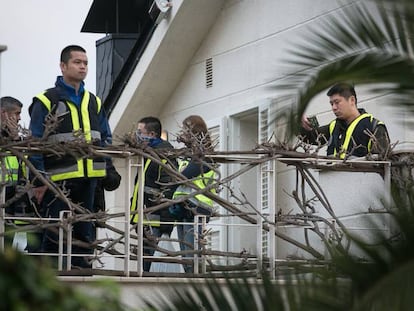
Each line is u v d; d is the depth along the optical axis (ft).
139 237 43.62
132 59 75.82
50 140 43.29
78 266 45.03
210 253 44.68
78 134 43.34
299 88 26.50
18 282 19.71
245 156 44.91
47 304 19.75
